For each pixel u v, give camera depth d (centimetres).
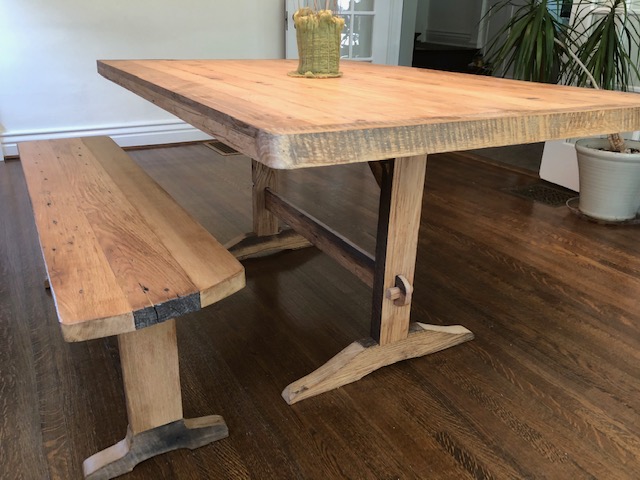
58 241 119
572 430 131
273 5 402
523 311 185
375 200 292
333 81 157
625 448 125
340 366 144
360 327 174
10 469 116
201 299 100
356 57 438
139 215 137
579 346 165
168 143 402
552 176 327
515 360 158
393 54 450
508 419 134
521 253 230
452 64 618
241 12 392
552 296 195
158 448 120
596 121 113
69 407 135
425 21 697
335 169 347
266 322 175
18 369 148
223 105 106
